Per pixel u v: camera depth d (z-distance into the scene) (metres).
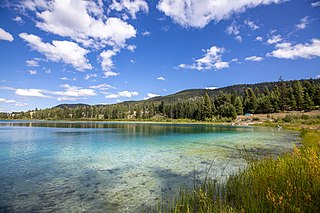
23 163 11.02
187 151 14.73
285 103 82.62
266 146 17.02
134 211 5.29
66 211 5.36
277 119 63.09
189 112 102.25
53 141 20.56
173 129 42.25
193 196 5.41
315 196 3.39
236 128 45.81
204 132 33.47
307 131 24.98
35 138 23.12
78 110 132.75
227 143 19.19
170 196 6.29
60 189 7.03
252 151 14.48
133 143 19.23
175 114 112.44
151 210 5.28
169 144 18.52
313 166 4.15
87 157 12.66
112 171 9.40
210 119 86.62
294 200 3.43
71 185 7.44
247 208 3.84
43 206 5.68
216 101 100.62
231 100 99.12
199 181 7.75
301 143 17.98
